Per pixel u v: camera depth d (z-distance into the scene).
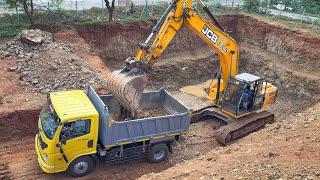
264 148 12.16
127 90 13.59
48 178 13.25
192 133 17.11
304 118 14.95
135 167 14.29
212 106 18.80
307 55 25.00
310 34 25.67
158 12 30.12
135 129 13.41
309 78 23.27
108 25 24.78
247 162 11.15
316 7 35.41
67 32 23.27
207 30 16.23
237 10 33.25
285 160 10.81
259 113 18.27
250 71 26.97
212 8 32.78
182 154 15.39
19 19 24.86
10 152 14.53
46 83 17.55
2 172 13.40
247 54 27.77
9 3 23.22
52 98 13.50
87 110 12.82
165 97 16.36
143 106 16.23
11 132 15.22
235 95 17.03
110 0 31.23
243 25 29.59
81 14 27.53
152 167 14.38
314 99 22.39
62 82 17.66
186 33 27.67
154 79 24.42
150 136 13.84
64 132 12.37
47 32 22.50
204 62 26.89
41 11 26.27
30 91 17.00
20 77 17.88
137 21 25.94
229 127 16.66
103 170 13.92
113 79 14.09
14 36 22.33
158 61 25.56
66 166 12.95
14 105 15.72
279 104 22.42
